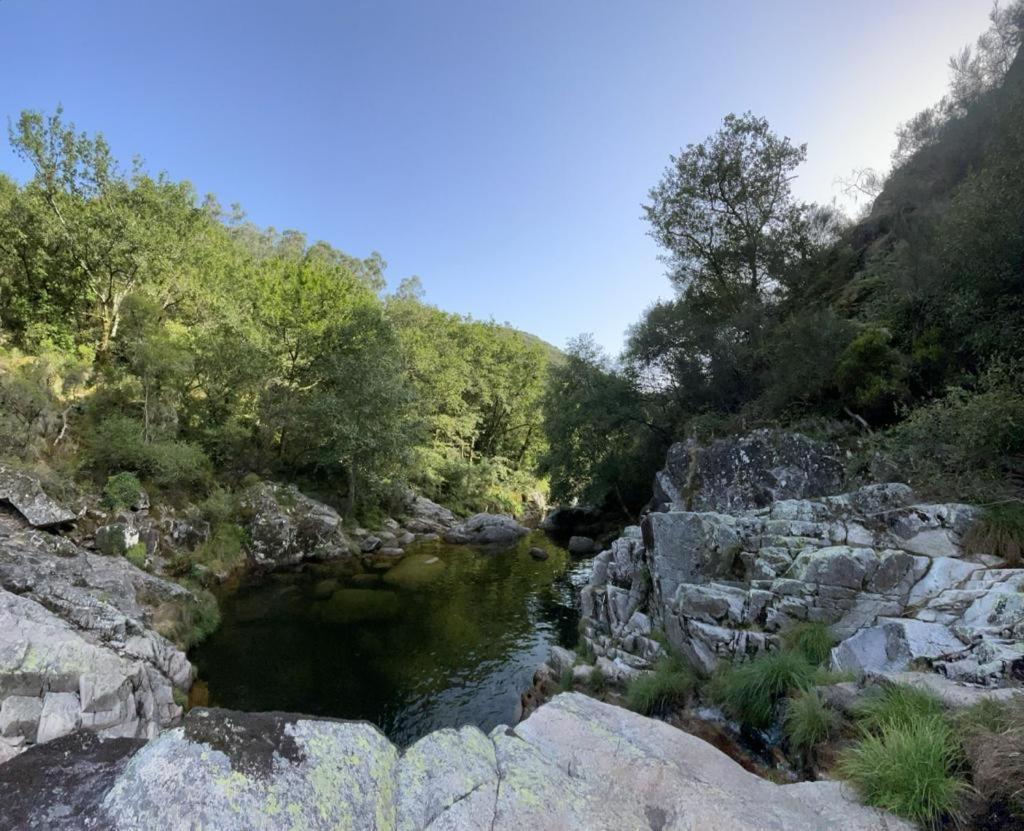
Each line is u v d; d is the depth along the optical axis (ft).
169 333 84.69
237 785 10.44
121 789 10.44
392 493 110.93
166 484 68.13
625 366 81.20
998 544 24.94
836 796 13.32
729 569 33.12
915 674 18.15
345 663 45.73
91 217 78.89
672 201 73.20
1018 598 20.29
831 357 46.19
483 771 13.19
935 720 14.20
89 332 83.92
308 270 120.26
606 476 84.58
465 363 167.84
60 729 26.55
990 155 38.09
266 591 64.85
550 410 94.53
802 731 18.95
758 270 71.61
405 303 180.75
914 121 70.08
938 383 39.73
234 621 54.19
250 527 76.13
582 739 15.29
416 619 57.26
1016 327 33.60
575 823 11.84
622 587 44.21
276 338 101.45
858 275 62.18
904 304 45.16
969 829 11.46
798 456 43.60
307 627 53.57
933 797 12.07
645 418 77.30
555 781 13.14
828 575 26.96
